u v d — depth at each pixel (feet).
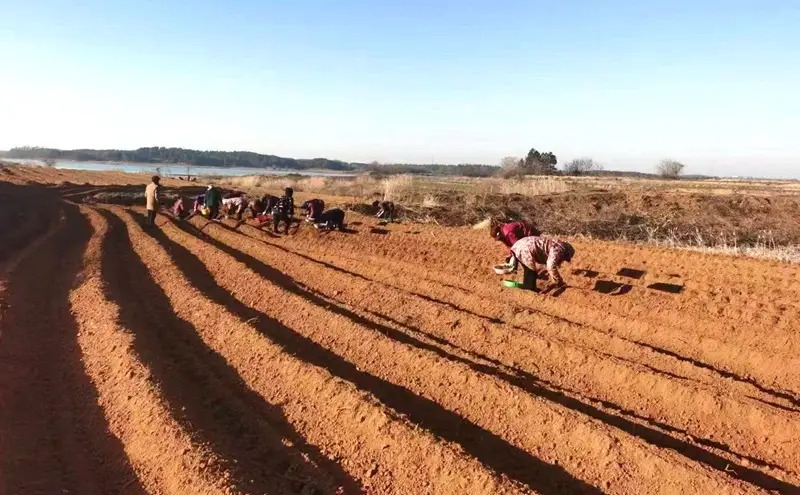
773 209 71.05
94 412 21.86
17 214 79.82
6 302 32.78
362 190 119.44
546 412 21.15
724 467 18.38
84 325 30.83
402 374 25.49
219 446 19.07
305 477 18.30
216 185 154.92
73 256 50.01
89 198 104.73
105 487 17.53
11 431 19.86
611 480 18.07
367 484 18.15
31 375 24.81
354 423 21.07
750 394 22.81
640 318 31.48
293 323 32.30
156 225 68.90
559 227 66.08
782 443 19.69
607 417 21.52
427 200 85.66
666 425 21.43
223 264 45.50
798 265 38.88
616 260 42.45
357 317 32.86
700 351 27.63
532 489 16.85
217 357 27.76
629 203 76.59
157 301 36.55
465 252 48.11
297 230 62.49
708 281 36.27
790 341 26.53
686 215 69.00
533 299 35.12
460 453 18.53
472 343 29.37
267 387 24.50
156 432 19.52
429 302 34.17
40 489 17.06
